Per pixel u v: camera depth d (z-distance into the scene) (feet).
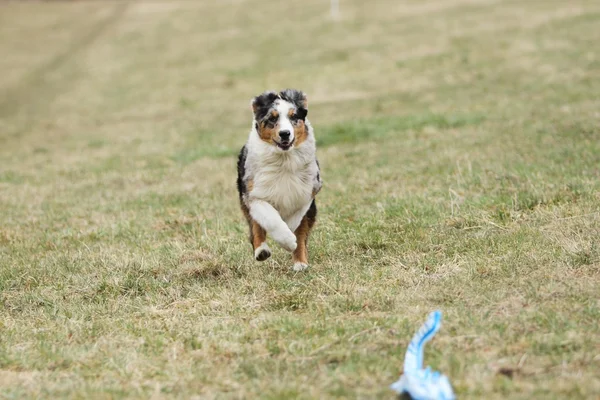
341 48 127.75
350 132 70.64
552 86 81.56
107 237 42.55
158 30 171.94
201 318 29.07
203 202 49.29
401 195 45.16
